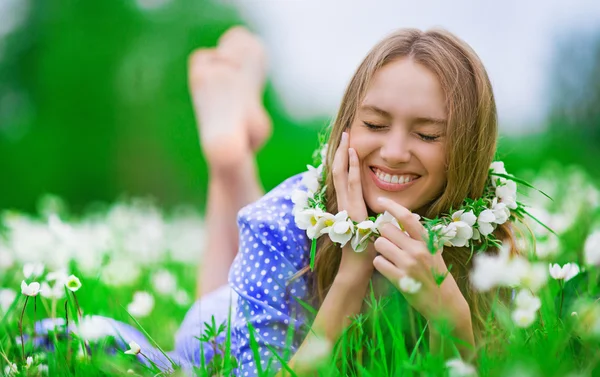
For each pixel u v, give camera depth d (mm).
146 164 14562
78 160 14945
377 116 1896
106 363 1894
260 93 4012
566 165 10484
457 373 1537
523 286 1792
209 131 3592
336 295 1913
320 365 1696
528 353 1654
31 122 15508
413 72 1888
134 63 14594
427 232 1805
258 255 2059
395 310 2006
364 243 1879
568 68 12781
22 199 14930
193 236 5551
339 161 1962
